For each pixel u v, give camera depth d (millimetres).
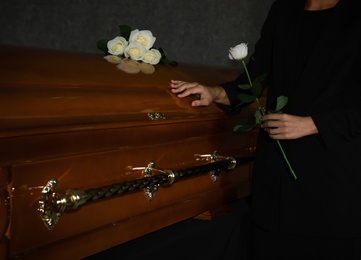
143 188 1664
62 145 1312
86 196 1331
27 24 3883
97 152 1450
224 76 2443
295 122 1728
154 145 1703
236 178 2285
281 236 1978
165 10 4055
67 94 1434
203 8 4109
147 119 1587
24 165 1229
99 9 3977
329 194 1796
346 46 1744
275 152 1935
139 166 1649
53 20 3920
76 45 3990
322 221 1812
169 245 1790
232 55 1801
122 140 1527
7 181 1185
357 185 1790
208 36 4148
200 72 2320
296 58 1891
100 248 1515
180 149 1856
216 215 2121
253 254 2109
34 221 1283
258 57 2096
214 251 2078
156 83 1857
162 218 1791
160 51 2176
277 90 1932
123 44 2059
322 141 1801
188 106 1883
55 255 1355
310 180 1822
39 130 1198
